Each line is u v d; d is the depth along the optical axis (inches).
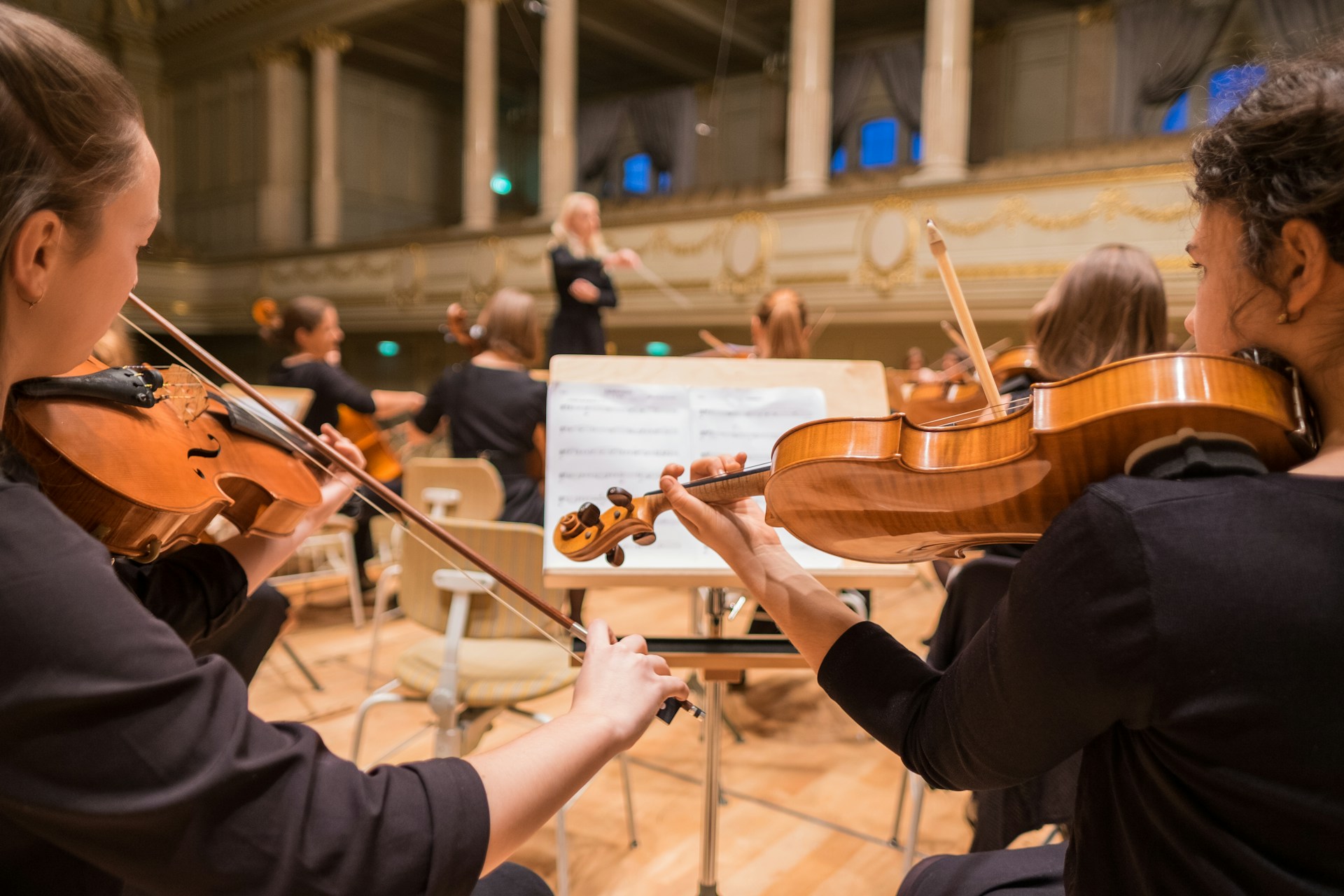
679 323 363.6
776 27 508.4
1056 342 72.3
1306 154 25.7
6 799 22.6
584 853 87.7
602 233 382.9
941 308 303.7
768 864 86.4
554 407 72.3
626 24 492.1
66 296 25.8
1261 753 24.0
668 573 68.2
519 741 30.0
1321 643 23.6
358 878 24.2
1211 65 390.6
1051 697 26.7
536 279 402.0
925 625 165.8
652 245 368.5
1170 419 28.5
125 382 44.6
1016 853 43.7
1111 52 424.8
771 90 532.7
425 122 605.6
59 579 23.0
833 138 506.6
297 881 23.5
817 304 329.4
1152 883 27.0
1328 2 352.2
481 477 123.2
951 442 34.9
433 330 501.4
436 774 27.0
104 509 39.2
